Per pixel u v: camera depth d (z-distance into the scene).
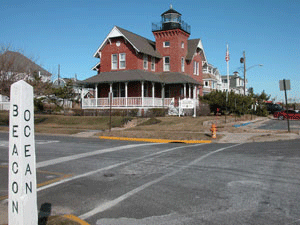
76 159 10.66
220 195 6.32
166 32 35.47
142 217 5.20
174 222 4.95
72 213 5.45
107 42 34.81
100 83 32.81
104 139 17.42
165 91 36.12
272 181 7.32
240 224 4.81
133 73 31.73
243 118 29.77
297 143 13.70
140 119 26.00
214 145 14.23
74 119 27.84
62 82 63.16
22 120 3.69
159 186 7.09
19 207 3.68
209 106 31.09
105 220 5.09
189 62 37.69
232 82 82.88
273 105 44.53
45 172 8.69
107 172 8.62
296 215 5.15
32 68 28.59
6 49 25.83
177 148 13.30
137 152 12.16
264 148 12.51
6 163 10.17
